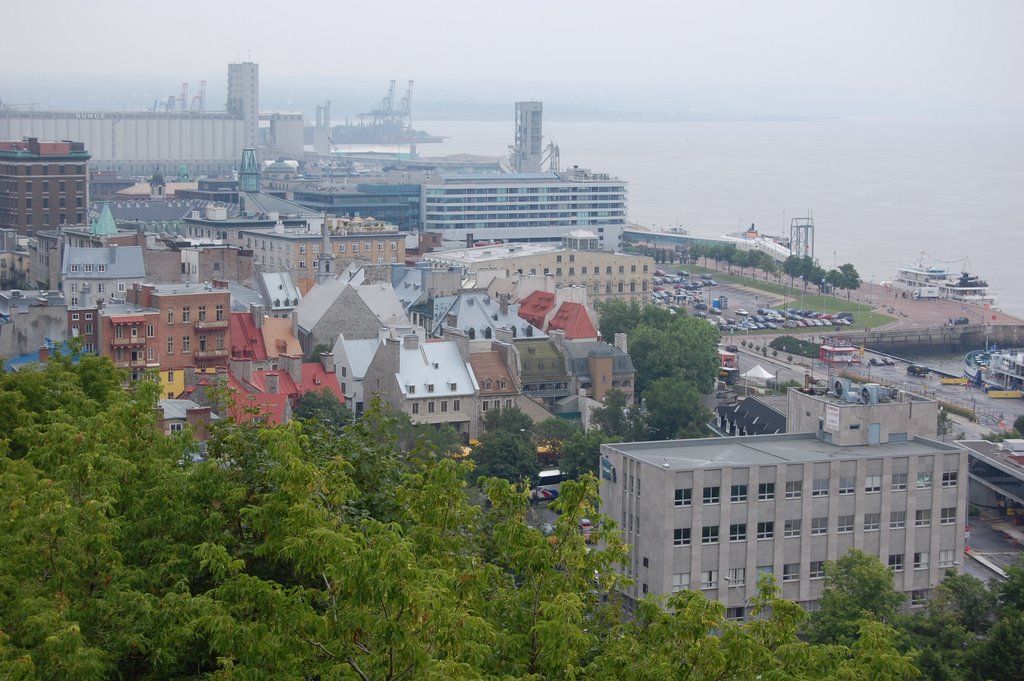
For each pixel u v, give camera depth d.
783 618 109.81
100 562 109.12
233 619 98.38
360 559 95.75
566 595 103.44
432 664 92.88
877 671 105.25
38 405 176.50
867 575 199.12
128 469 120.00
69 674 94.38
